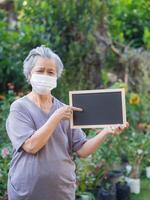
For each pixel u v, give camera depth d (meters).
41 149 2.08
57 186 2.11
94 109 2.13
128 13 6.51
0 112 4.57
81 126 2.13
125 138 4.83
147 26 6.55
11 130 2.10
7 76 5.34
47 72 2.09
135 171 4.52
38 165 2.07
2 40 5.38
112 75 5.83
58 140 2.14
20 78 5.27
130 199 4.28
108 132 2.13
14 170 2.13
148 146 4.67
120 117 2.12
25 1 5.39
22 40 5.25
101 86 5.40
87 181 4.04
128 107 5.51
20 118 2.10
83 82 5.20
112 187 4.14
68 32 5.20
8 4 7.17
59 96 4.95
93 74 5.32
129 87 5.97
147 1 6.46
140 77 6.02
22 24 5.48
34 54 2.12
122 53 5.93
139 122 5.81
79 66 5.21
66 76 5.12
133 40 6.53
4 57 5.30
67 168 2.15
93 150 2.26
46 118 2.13
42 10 5.27
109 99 2.13
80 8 5.19
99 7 5.34
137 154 4.55
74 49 5.18
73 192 2.21
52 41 5.18
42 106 2.16
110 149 4.47
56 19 5.20
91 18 5.27
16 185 2.10
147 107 5.93
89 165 4.05
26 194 2.08
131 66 5.96
